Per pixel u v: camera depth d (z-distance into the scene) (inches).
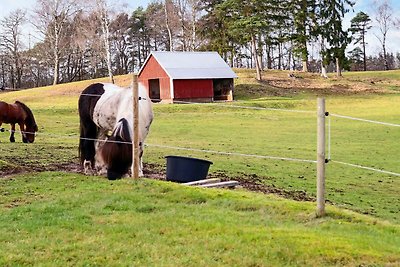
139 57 3636.8
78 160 494.0
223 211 264.8
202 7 2501.2
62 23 2370.8
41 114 1157.1
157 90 1758.1
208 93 1621.6
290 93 1769.2
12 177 357.1
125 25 3193.9
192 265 184.9
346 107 1414.9
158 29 3257.9
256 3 1989.4
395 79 2322.8
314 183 464.8
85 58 3206.2
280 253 195.6
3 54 3058.6
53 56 2738.7
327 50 2236.7
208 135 860.6
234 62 3422.7
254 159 606.5
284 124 1052.5
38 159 493.7
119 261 188.5
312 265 186.7
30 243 207.3
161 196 294.5
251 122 1081.4
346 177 514.0
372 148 728.3
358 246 204.2
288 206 270.8
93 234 220.7
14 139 674.2
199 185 357.4
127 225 232.5
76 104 1482.5
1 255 193.2
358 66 3823.8
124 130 336.2
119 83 1978.3
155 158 565.3
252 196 303.6
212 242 208.1
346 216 257.3
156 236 217.3
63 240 211.9
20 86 3085.6
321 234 220.2
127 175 347.3
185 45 2492.6
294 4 2190.0
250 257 191.8
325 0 2215.8
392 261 191.2
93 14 2282.2
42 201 283.7
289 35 2260.1
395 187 466.3
